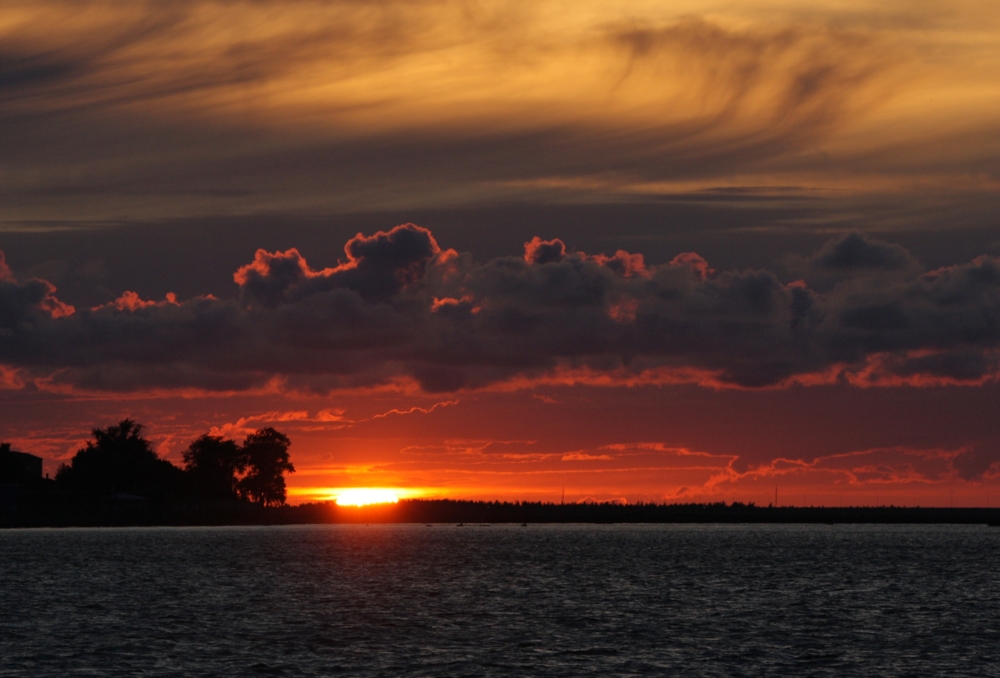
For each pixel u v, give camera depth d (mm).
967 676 76438
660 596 127500
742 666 79375
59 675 76000
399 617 106312
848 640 90750
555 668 78625
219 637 92188
